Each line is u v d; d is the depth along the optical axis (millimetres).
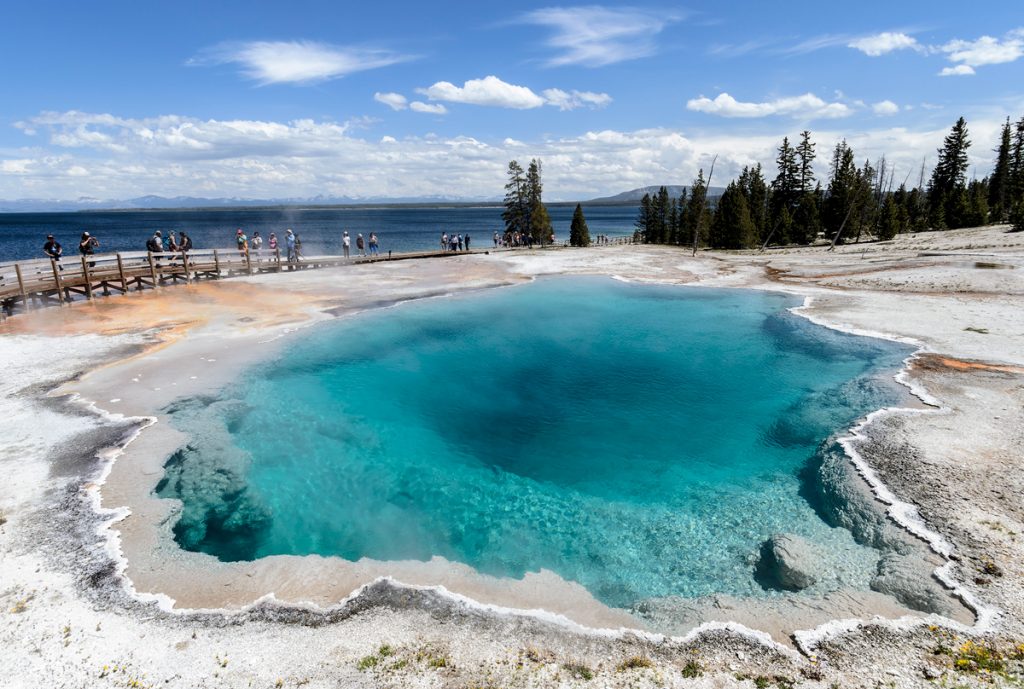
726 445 13438
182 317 22625
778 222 57094
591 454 13531
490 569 9117
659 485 11797
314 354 19234
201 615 7273
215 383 15891
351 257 40094
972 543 8023
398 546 9969
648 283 32562
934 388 13852
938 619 6820
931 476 9812
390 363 19141
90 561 8305
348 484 12008
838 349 18422
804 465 11727
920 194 77938
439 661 6410
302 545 9945
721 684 6012
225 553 9547
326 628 7039
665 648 6699
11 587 7715
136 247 84812
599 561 9172
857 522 9109
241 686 6055
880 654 6348
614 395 17094
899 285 26625
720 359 19469
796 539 8805
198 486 11109
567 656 6547
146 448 11906
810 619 7105
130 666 6371
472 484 12211
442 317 24969
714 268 37219
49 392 14758
